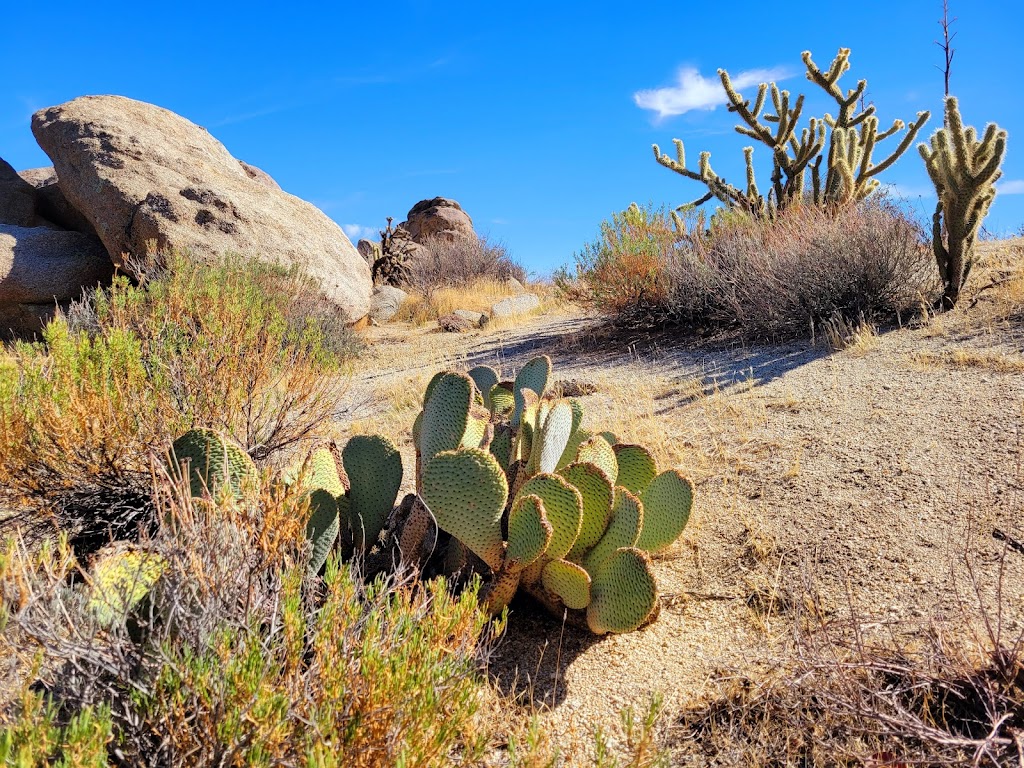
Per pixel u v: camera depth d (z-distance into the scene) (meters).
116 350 3.88
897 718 1.92
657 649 2.61
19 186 12.93
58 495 3.32
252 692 1.60
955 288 6.15
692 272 7.85
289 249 11.62
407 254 19.12
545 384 4.12
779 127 9.22
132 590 1.94
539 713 2.30
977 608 2.54
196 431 2.77
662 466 4.09
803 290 6.50
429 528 3.03
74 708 1.73
